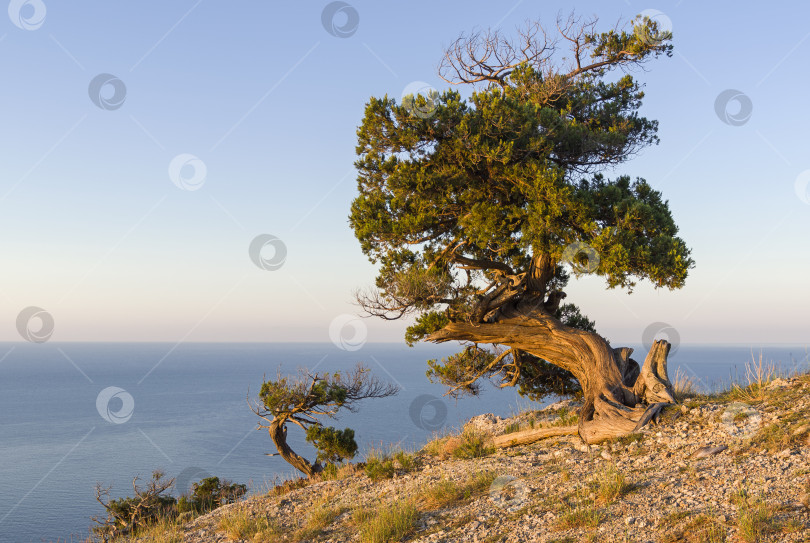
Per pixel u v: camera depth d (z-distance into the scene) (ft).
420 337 55.47
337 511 34.55
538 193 45.11
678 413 38.88
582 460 35.42
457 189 49.16
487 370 66.69
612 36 57.41
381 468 42.32
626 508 25.39
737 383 43.34
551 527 25.27
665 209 48.70
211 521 39.40
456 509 30.27
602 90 60.64
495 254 57.67
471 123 46.93
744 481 25.44
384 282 50.16
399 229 47.85
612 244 42.86
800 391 35.58
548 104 57.31
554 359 52.16
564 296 56.65
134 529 49.93
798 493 22.94
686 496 25.32
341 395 73.56
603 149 53.88
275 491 51.42
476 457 42.86
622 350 49.65
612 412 42.06
